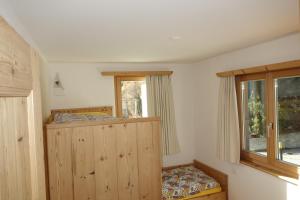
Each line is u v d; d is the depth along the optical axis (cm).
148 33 201
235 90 304
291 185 233
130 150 153
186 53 310
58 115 254
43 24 167
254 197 284
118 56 313
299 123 238
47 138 137
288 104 249
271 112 268
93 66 367
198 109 409
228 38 231
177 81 416
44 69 289
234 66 312
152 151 159
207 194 330
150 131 158
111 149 149
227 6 143
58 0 126
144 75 388
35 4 131
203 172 391
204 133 393
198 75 404
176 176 370
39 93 97
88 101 365
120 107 387
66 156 140
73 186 141
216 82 354
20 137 73
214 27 189
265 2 139
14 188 66
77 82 359
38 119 94
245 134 314
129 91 394
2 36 58
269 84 268
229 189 333
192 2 135
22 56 75
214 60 356
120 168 151
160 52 294
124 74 372
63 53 280
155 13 152
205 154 393
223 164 346
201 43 250
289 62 223
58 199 139
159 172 161
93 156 145
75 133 141
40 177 93
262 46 264
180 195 317
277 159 266
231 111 308
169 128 400
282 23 184
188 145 427
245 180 300
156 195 160
